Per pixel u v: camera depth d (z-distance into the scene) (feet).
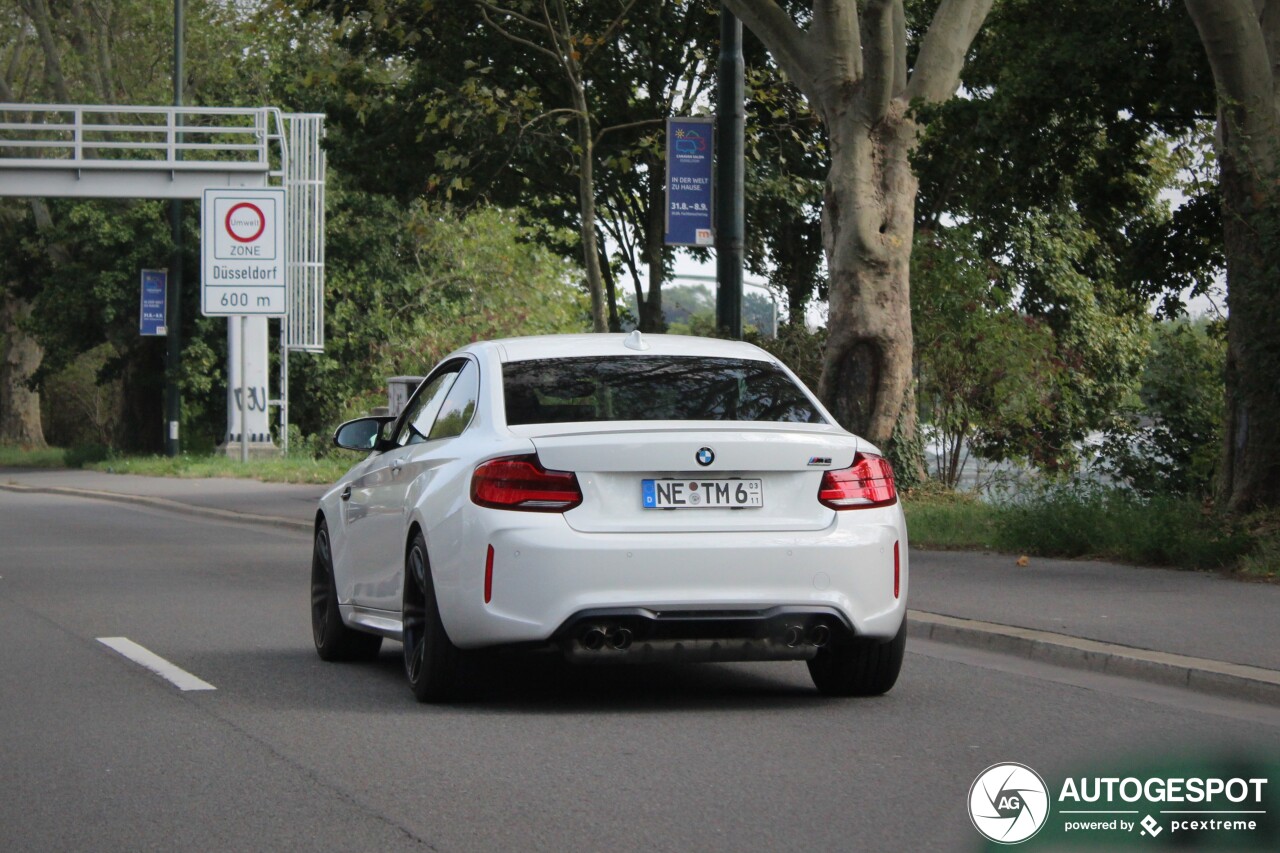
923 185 90.74
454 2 88.63
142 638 33.17
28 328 148.15
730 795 18.47
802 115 96.07
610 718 23.61
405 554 25.49
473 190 99.86
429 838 16.55
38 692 26.08
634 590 22.56
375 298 149.59
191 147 127.24
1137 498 52.24
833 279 61.52
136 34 153.28
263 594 42.22
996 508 54.19
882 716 23.72
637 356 25.99
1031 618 32.37
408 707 24.66
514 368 25.45
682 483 23.12
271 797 18.43
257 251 116.78
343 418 149.69
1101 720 23.34
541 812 17.66
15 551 56.85
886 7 58.13
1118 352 106.83
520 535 22.63
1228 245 47.75
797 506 23.52
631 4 67.72
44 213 145.38
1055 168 62.23
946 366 70.64
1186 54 54.60
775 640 23.11
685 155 58.34
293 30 98.48
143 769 19.99
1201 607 33.86
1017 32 58.70
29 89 163.12
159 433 151.94
